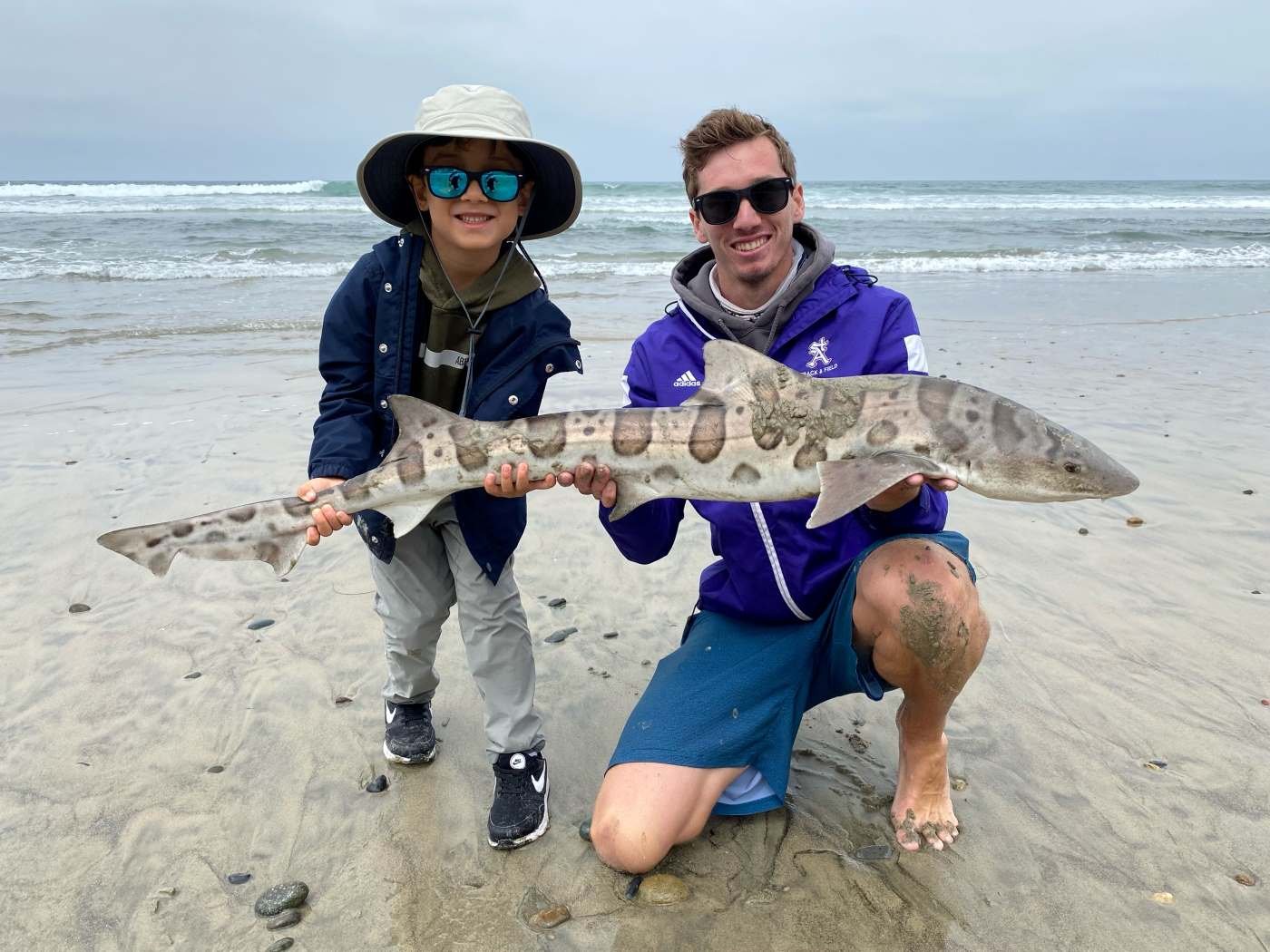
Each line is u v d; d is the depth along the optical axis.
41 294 5.07
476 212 1.12
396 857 1.13
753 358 1.17
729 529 1.21
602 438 1.17
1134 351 3.82
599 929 1.02
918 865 1.10
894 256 7.62
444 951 0.99
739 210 1.19
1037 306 5.10
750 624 1.26
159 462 2.41
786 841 1.15
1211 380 3.30
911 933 1.00
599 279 6.17
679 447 1.16
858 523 1.20
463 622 1.21
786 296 1.23
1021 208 15.58
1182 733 1.32
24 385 3.13
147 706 1.42
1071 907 1.03
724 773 1.14
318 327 4.30
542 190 1.26
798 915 1.03
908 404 1.14
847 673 1.17
